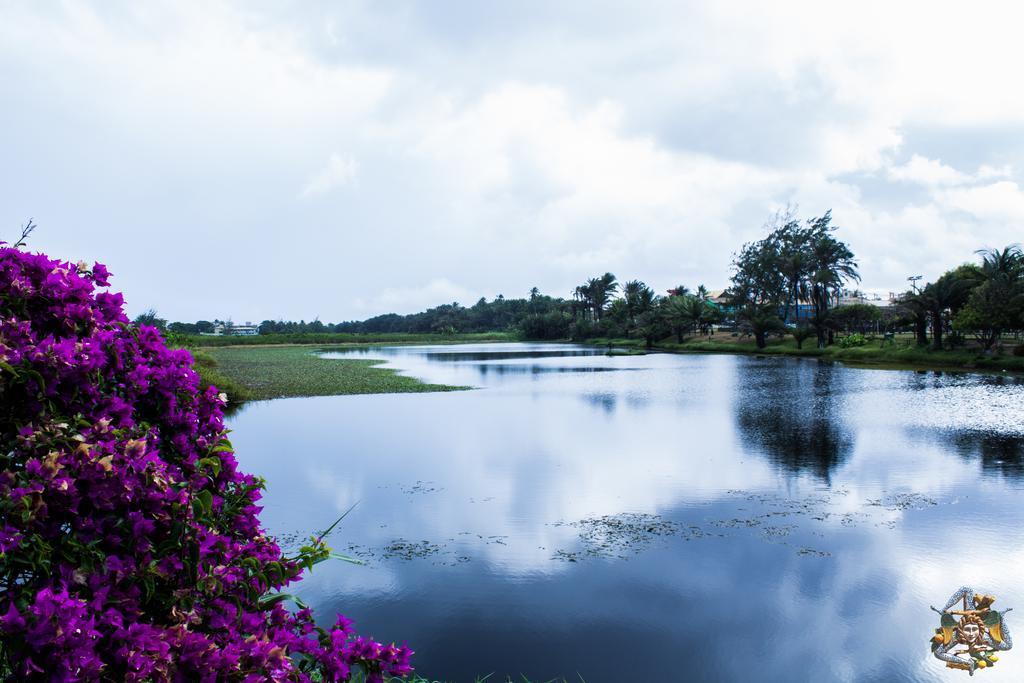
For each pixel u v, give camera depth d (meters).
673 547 7.21
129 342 2.13
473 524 8.06
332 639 2.17
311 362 43.72
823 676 4.60
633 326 81.50
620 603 5.79
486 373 34.19
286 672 1.78
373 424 16.34
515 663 4.77
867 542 7.33
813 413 17.64
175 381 2.12
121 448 1.73
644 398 21.89
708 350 60.50
